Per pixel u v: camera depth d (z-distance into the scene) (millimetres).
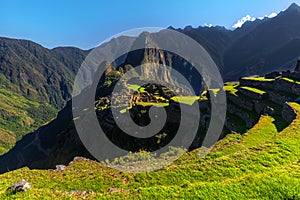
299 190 18438
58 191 21312
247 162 25203
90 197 19969
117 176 26484
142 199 19125
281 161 25031
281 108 51188
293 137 30672
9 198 19781
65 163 100250
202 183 20859
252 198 18234
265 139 35594
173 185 22406
